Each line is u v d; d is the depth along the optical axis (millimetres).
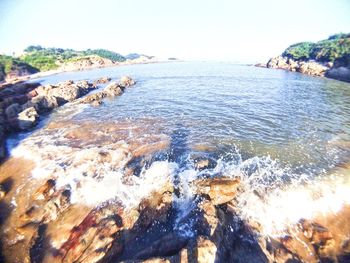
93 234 9203
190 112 24062
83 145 16969
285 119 21641
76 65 117688
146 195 11000
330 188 11523
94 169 13406
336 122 21078
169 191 11125
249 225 9617
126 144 16500
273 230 9500
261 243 8922
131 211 10141
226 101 28703
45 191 11828
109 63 133125
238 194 10992
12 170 14547
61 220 10328
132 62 145375
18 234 9914
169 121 21281
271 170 12953
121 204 10648
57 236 9633
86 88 40406
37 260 8820
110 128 20125
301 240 9164
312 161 13984
